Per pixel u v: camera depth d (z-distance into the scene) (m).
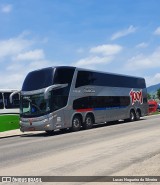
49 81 23.89
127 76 33.81
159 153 12.21
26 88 24.77
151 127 24.14
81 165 10.57
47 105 23.66
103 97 29.41
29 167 10.74
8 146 18.09
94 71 28.61
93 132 23.22
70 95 25.39
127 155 12.06
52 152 14.09
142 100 36.09
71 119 25.33
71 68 25.92
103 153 12.80
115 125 29.38
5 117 30.78
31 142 19.50
